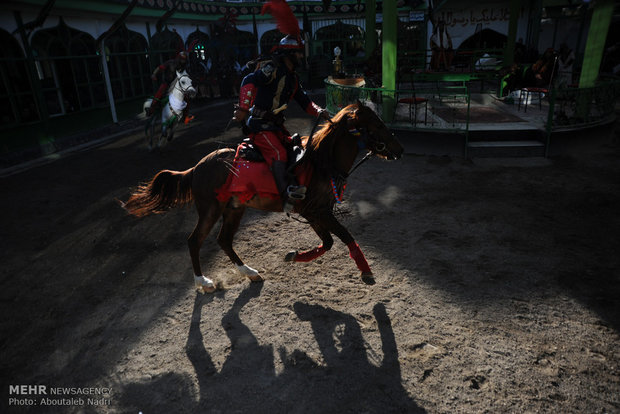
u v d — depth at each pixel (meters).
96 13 13.03
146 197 4.29
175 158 9.84
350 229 5.78
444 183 7.46
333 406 2.92
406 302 4.09
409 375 3.18
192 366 3.36
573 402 2.88
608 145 9.40
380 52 12.77
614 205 6.16
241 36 22.42
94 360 3.46
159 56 17.08
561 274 4.45
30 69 10.67
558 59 12.41
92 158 10.09
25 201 7.30
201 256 5.20
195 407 2.96
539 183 7.24
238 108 3.55
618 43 18.05
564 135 8.67
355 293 4.29
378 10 20.47
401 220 6.02
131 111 15.23
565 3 17.31
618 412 2.79
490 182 7.41
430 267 4.71
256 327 3.80
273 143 3.70
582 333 3.55
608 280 4.30
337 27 22.02
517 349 3.40
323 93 19.72
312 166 3.80
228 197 3.98
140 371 3.32
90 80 13.02
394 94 9.71
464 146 8.88
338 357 3.39
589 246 5.03
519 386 3.04
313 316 3.93
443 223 5.85
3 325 3.95
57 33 11.61
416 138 9.34
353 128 3.68
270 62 3.45
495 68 13.95
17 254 5.38
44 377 3.28
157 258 5.20
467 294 4.18
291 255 4.44
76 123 12.38
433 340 3.55
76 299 4.35
